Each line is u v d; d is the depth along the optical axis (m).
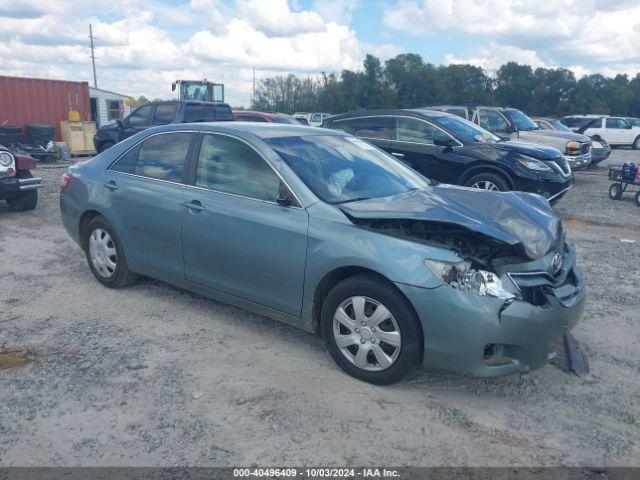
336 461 3.12
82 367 4.12
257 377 4.01
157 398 3.72
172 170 5.04
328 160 4.67
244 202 4.45
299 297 4.16
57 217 9.31
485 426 3.47
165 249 5.02
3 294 5.58
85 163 5.91
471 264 3.61
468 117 14.83
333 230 3.96
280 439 3.30
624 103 88.94
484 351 3.56
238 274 4.50
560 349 4.50
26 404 3.63
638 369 4.25
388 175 4.88
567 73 87.81
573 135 14.12
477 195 4.66
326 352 4.42
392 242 3.74
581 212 10.55
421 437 3.35
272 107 80.75
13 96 20.69
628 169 11.51
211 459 3.12
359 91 76.31
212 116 15.44
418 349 3.70
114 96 32.00
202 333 4.73
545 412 3.64
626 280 6.32
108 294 5.59
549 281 3.79
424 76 76.69
